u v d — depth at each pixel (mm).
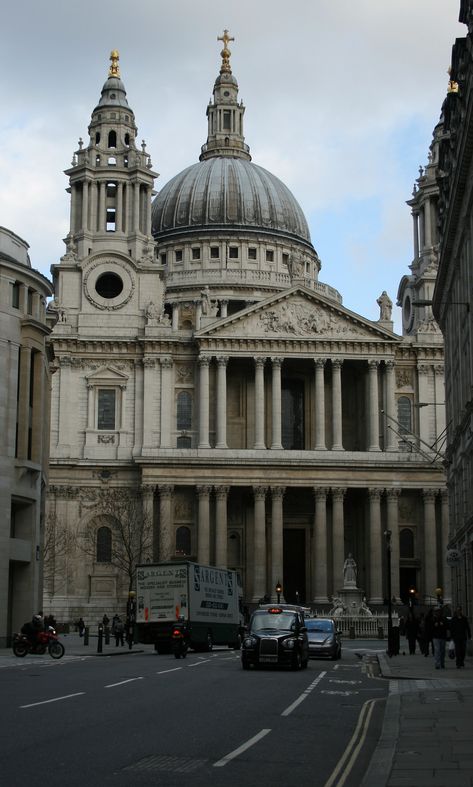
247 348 126062
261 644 48750
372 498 122812
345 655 68500
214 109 188875
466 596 69750
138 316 129625
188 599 69438
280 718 28000
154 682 39094
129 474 124312
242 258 169000
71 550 120375
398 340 127000
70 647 76688
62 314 127938
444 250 70188
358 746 23156
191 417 127312
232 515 127875
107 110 138875
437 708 29625
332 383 127062
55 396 125312
